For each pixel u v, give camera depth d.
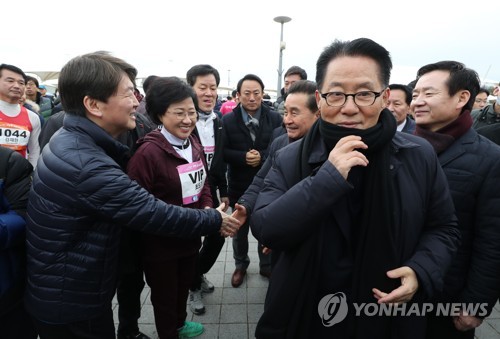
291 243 1.05
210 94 2.78
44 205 1.25
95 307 1.33
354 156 0.97
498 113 3.22
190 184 1.95
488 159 1.38
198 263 2.57
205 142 2.82
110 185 1.24
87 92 1.28
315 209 0.98
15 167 1.44
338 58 1.03
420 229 1.11
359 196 1.13
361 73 1.00
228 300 2.80
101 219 1.30
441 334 1.54
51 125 2.30
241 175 3.09
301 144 1.22
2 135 3.35
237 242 3.01
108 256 1.35
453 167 1.43
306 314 1.11
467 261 1.44
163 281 1.94
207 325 2.47
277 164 1.27
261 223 1.11
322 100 1.08
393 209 1.04
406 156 1.12
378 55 1.01
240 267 3.07
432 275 1.04
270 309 1.14
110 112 1.33
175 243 1.93
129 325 2.15
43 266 1.26
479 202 1.38
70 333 1.32
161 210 1.38
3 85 3.30
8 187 1.41
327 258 1.12
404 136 1.20
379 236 1.04
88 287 1.30
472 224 1.42
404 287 1.00
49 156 1.27
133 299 2.13
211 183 2.89
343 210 1.11
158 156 1.82
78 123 1.30
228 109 7.92
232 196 3.19
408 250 1.08
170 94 1.81
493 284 1.35
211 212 1.62
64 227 1.24
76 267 1.27
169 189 1.86
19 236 1.35
